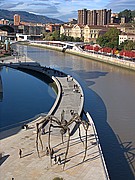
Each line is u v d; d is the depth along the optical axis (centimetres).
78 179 4553
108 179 4472
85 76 15338
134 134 7212
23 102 10044
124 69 18000
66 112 7994
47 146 5675
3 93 11375
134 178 5262
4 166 4906
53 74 14725
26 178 4562
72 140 5966
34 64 18200
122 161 5831
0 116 8306
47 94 11306
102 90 12025
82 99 9219
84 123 5375
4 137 6181
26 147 5644
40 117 7819
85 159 5166
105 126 7775
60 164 4984
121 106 9694
